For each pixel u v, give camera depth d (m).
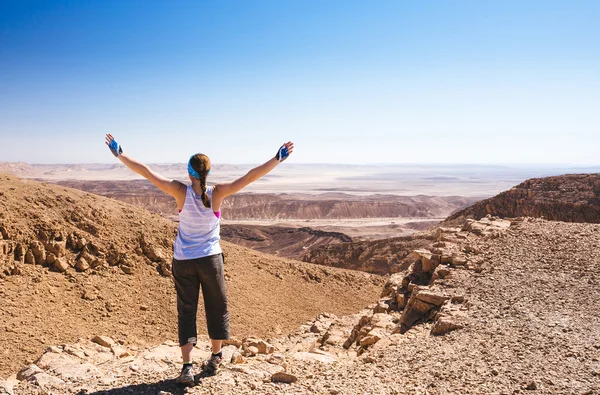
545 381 5.48
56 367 6.33
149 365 6.43
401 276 17.30
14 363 16.19
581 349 6.56
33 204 25.80
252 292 30.38
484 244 13.84
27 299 20.30
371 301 35.44
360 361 7.70
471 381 5.64
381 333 10.47
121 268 25.34
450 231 16.25
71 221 26.16
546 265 11.34
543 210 65.25
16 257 22.42
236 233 156.38
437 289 10.92
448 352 7.11
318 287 35.78
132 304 23.05
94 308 21.69
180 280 5.10
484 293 10.10
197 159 4.90
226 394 4.92
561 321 7.95
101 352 10.36
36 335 18.19
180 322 5.18
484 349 7.01
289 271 36.69
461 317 8.84
